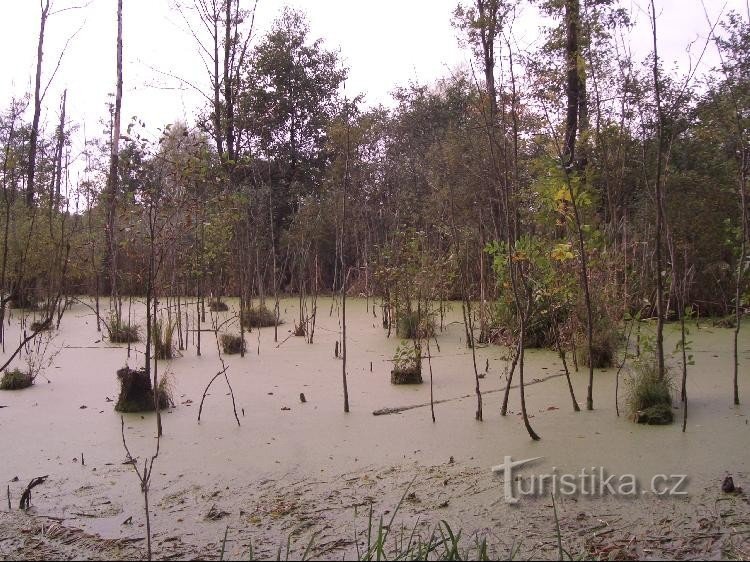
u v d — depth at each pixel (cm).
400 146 2242
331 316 1555
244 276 1564
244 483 516
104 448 605
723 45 963
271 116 2395
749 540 402
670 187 1249
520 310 624
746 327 1171
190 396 794
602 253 805
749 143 774
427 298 1148
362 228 2031
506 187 662
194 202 821
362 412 704
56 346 1174
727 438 577
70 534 438
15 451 604
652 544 402
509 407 707
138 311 1627
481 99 716
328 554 402
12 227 1373
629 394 675
